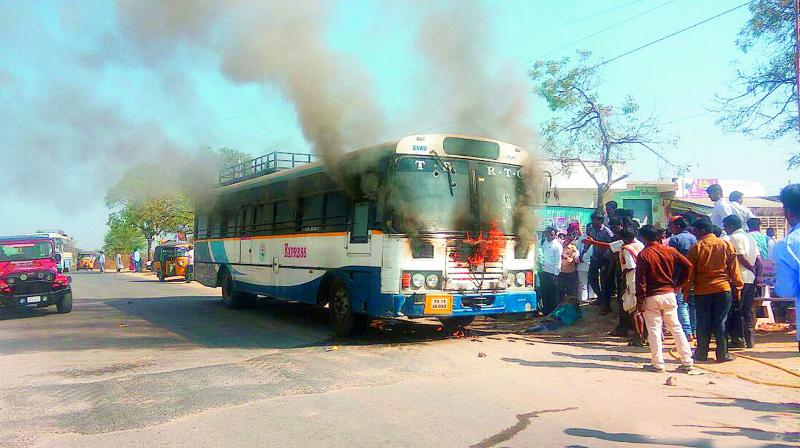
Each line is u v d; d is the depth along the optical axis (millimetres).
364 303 9008
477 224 9023
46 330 11289
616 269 9312
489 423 4914
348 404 5523
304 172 11062
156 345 9219
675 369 6887
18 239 14898
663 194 22594
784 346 8000
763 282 9516
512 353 7984
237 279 14180
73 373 7176
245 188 13766
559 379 6453
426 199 8695
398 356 7871
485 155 9305
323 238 10266
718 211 8961
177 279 32281
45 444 4566
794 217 3631
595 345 8484
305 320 12328
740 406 5355
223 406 5508
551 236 10930
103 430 4879
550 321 10047
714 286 7129
